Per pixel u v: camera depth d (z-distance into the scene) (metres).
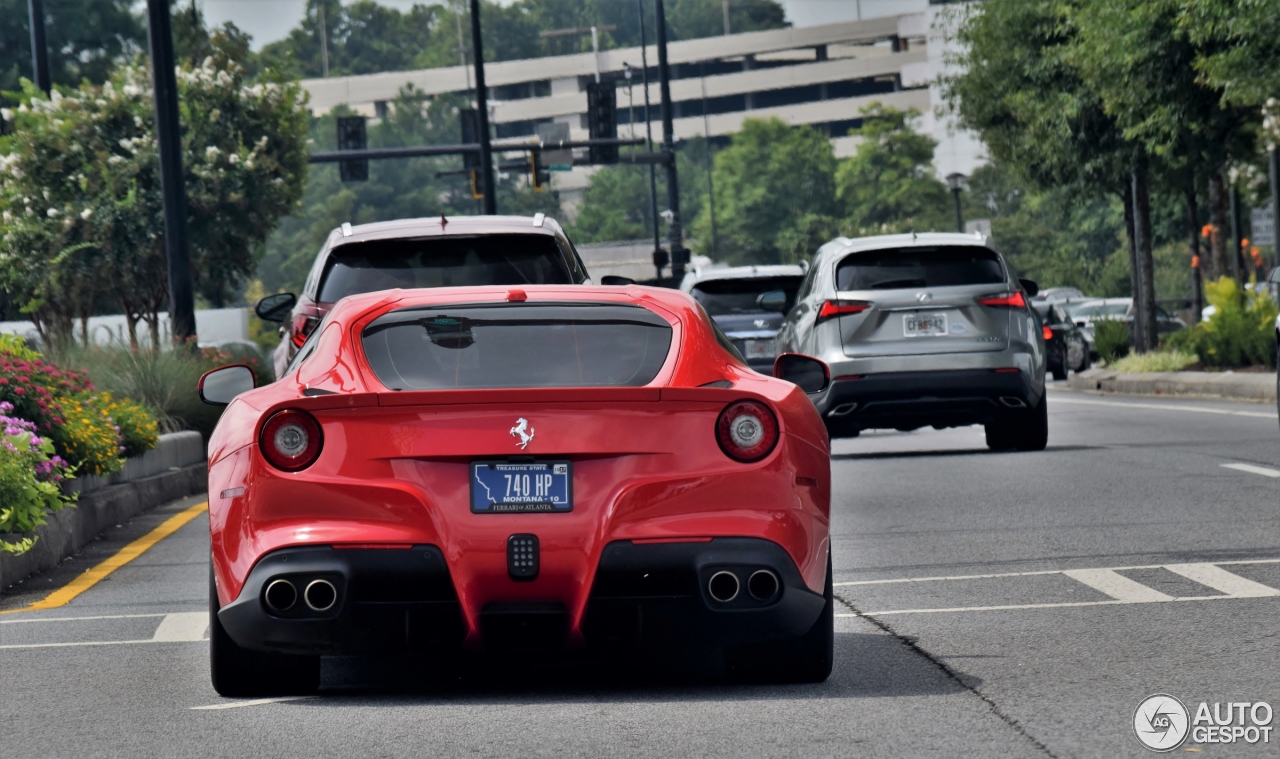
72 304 84.81
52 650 20.94
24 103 85.38
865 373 43.66
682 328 17.78
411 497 15.92
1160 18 68.19
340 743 15.21
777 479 16.38
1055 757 14.03
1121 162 87.50
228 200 84.12
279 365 36.06
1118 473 38.12
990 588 23.42
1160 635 19.47
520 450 15.93
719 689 17.47
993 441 46.88
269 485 16.11
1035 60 91.00
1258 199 131.00
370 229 34.06
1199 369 80.38
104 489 37.91
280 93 87.94
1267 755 13.96
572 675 18.64
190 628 22.34
